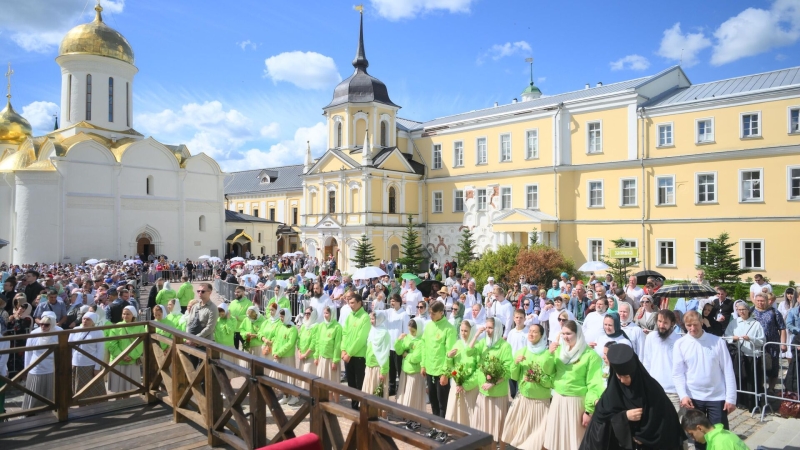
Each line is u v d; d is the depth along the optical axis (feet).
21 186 148.87
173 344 30.50
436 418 15.76
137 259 144.46
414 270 144.56
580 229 140.56
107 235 161.79
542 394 28.45
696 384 26.40
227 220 210.38
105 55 173.68
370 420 17.92
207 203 188.96
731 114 117.08
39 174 148.97
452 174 171.53
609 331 29.48
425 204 179.22
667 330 29.89
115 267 125.29
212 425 26.50
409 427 34.63
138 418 30.66
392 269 128.16
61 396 30.01
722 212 118.11
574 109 142.10
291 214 240.53
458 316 43.01
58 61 173.27
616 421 20.39
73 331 30.45
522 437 28.53
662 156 126.72
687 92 131.75
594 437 21.20
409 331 36.19
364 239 152.97
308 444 13.51
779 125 110.93
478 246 162.50
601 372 25.90
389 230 169.07
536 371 28.09
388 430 17.10
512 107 169.07
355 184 167.84
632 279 56.90
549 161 146.00
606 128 136.36
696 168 121.70
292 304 71.82
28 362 38.42
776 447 29.50
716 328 36.86
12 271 104.94
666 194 126.93
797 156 108.58
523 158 152.25
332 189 176.04
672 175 125.49
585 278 129.80
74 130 169.37
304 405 20.89
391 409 16.93
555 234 143.13
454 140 171.42
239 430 24.43
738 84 124.77
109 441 27.17
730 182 117.08
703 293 48.06
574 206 142.20
